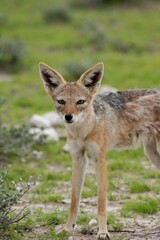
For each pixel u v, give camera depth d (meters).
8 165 27.25
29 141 28.77
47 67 19.16
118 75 45.72
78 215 20.47
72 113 18.36
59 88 19.02
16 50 50.00
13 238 18.11
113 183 24.48
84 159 19.39
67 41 59.84
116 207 21.83
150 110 20.58
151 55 54.06
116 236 18.53
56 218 20.06
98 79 19.08
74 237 18.56
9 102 39.69
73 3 79.75
